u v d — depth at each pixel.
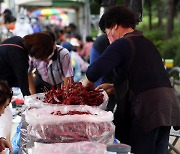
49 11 25.31
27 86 4.26
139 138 3.17
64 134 2.71
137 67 3.15
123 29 3.29
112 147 2.24
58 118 2.71
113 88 3.48
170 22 18.48
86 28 18.86
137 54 3.16
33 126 2.72
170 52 13.38
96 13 10.13
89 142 2.67
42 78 4.80
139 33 3.29
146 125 3.11
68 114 2.83
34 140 2.72
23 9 20.95
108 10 3.34
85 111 2.93
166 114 3.11
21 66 4.21
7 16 11.01
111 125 2.78
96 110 2.92
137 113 3.14
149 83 3.15
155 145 3.26
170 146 4.33
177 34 17.31
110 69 3.11
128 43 3.16
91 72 3.12
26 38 4.01
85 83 3.30
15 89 5.54
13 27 11.05
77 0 20.75
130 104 3.25
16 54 4.20
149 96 3.12
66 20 27.73
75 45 11.34
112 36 3.34
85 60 12.36
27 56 4.28
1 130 3.27
